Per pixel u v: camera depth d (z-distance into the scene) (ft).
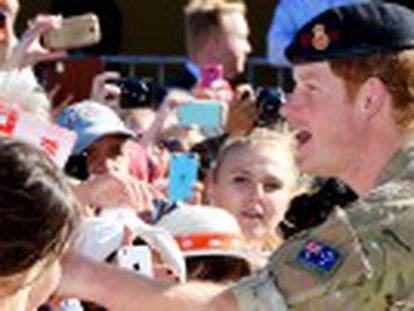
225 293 35.47
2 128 37.52
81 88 73.61
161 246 43.52
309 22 38.06
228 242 46.98
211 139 63.36
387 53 37.04
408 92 37.04
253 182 54.44
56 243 26.63
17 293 26.66
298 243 35.53
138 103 64.54
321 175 38.40
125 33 129.29
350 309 34.73
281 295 35.04
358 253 34.81
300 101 37.99
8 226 26.07
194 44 81.76
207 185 58.03
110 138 52.34
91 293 35.73
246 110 65.51
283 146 55.21
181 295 35.55
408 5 67.15
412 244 34.94
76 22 56.59
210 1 81.82
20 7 124.57
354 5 37.81
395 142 37.19
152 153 61.77
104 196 41.73
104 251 41.57
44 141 37.68
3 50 56.24
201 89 72.69
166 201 52.80
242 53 81.97
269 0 127.13
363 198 35.99
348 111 37.40
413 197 35.65
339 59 37.22
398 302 34.76
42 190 26.45
